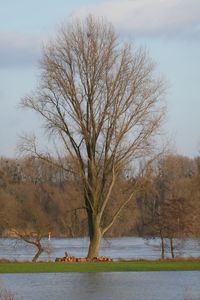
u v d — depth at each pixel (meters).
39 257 58.16
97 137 51.62
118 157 51.56
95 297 32.50
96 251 51.66
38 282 37.25
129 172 54.00
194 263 46.25
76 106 50.91
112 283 36.94
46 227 56.59
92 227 51.97
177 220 53.41
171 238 53.50
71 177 53.25
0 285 35.97
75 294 33.22
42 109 51.28
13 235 57.81
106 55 51.16
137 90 51.44
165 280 38.22
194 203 55.97
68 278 38.97
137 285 36.19
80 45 51.06
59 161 51.94
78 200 68.50
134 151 51.81
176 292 33.88
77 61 51.00
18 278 38.97
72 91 50.75
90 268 43.44
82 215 61.03
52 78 50.84
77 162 51.25
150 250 68.75
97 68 51.12
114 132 51.25
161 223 53.50
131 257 58.03
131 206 60.19
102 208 51.94
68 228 63.12
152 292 33.91
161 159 54.56
